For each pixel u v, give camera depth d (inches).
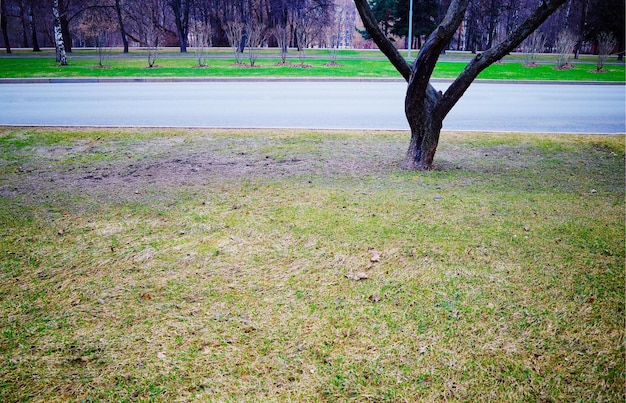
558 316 127.2
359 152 304.2
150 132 357.1
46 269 152.3
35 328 121.9
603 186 241.3
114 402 98.0
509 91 640.4
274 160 283.9
